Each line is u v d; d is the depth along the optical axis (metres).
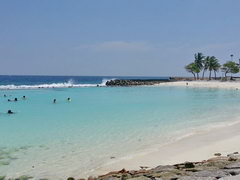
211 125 21.12
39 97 48.38
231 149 14.12
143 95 53.25
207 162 10.96
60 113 28.88
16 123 22.88
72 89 72.69
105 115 27.05
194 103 38.25
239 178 8.06
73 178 10.52
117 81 105.50
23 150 14.68
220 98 46.31
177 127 20.42
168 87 84.69
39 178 10.85
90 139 16.95
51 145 15.64
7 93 56.62
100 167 12.04
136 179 9.01
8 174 11.27
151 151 14.23
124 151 14.32
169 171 9.73
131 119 24.36
